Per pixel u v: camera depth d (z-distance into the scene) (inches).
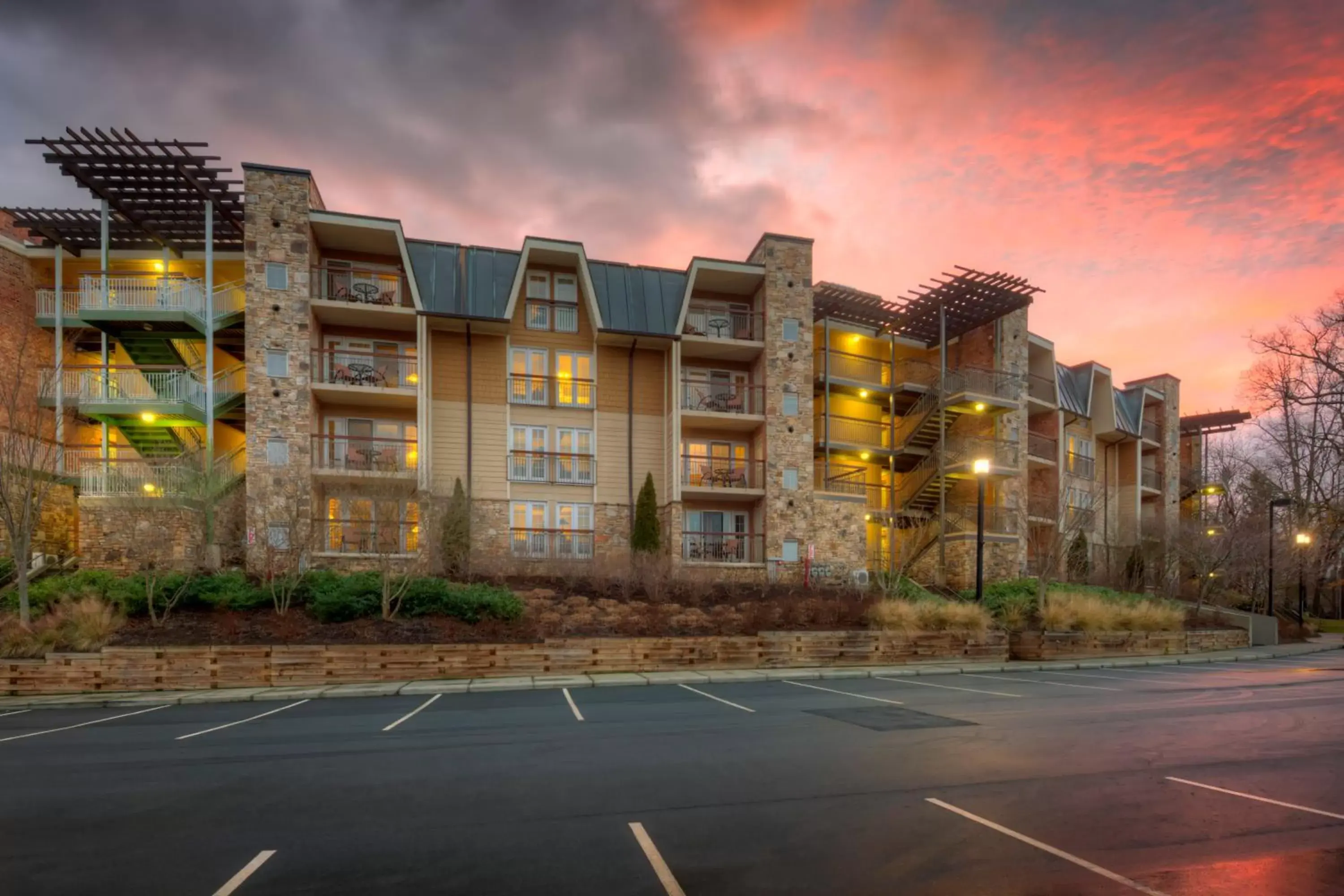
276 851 200.8
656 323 983.6
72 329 935.0
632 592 772.6
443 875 182.9
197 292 867.4
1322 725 398.6
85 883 179.8
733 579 906.1
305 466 811.4
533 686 554.9
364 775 282.5
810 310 1018.7
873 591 882.1
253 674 554.6
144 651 540.4
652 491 925.2
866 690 542.6
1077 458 1441.9
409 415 941.8
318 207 894.4
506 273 952.3
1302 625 1246.3
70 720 421.1
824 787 263.6
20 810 239.3
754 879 179.9
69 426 911.7
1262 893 175.2
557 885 176.6
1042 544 1176.8
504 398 963.3
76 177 791.1
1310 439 1498.5
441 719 410.6
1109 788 264.5
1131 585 1250.0
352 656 573.6
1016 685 582.9
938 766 296.4
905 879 179.9
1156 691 548.1
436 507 810.2
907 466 1263.5
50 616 586.6
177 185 826.8
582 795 254.1
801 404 1000.2
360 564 781.3
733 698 499.2
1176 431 1637.6
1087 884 178.7
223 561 751.1
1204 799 251.9
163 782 273.9
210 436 836.0
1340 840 211.5
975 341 1229.7
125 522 770.2
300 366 823.7
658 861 191.6
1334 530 1406.3
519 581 784.3
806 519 981.2
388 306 871.7
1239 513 1556.3
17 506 629.3
